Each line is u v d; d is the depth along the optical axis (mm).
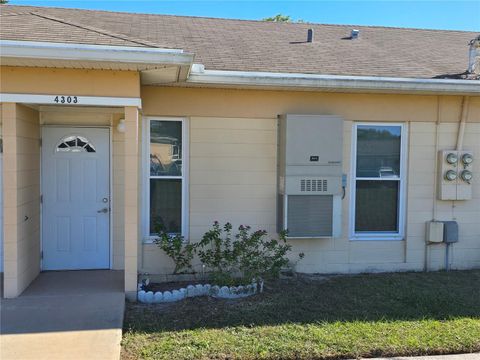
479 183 8266
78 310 5609
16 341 4750
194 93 7457
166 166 7559
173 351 4648
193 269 7414
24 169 6430
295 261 7805
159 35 8984
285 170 7344
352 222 8016
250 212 7672
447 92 7809
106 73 6102
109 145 7648
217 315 5688
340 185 7461
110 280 7000
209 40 9039
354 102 7859
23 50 5484
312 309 5926
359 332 5141
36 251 7184
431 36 11320
